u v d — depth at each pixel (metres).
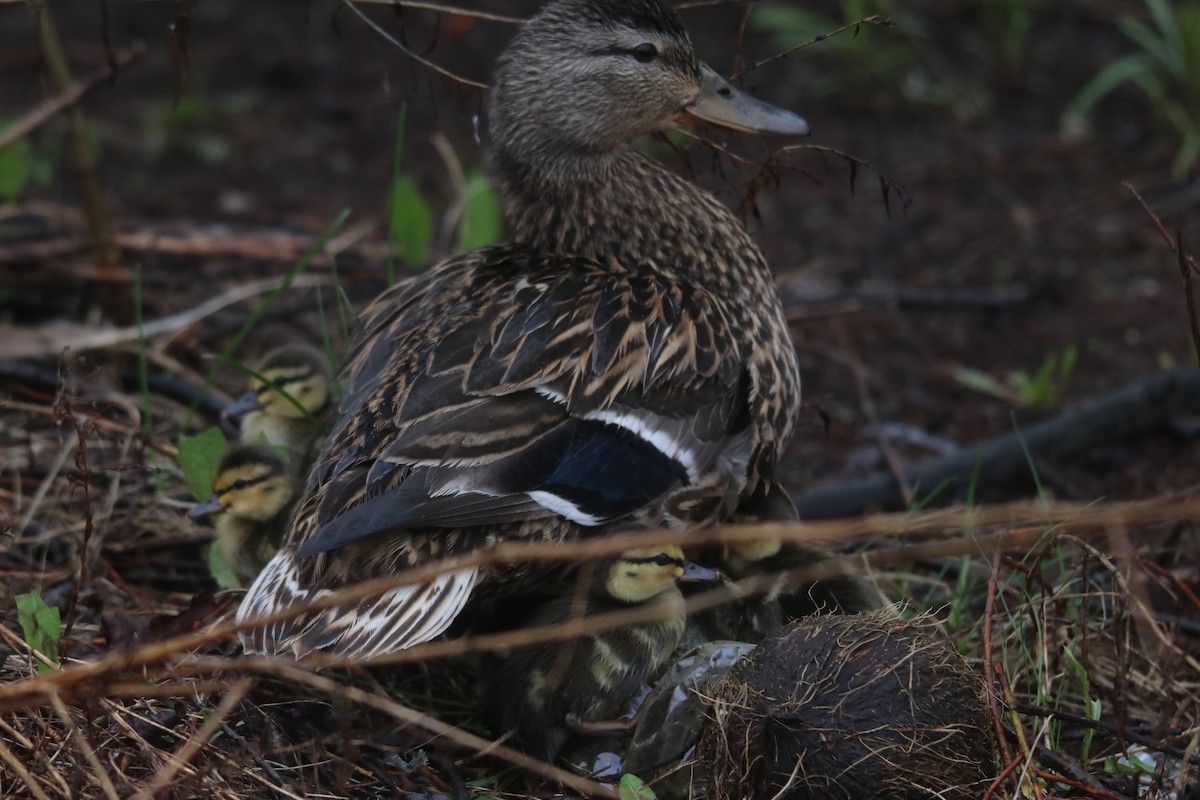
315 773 7.66
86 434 9.59
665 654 8.55
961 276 15.44
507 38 19.97
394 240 12.23
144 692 6.91
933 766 7.29
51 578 9.23
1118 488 11.95
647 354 8.57
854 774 7.26
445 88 18.97
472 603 8.55
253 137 18.11
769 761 7.39
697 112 9.80
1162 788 7.82
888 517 7.04
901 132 18.20
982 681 7.68
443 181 17.28
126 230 14.26
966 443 12.77
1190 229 15.84
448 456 7.84
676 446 8.61
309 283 13.44
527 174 9.66
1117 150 17.53
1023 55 19.58
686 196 9.54
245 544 9.36
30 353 11.82
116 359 12.24
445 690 9.02
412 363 8.37
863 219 16.64
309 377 10.46
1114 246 15.84
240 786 7.43
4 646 8.12
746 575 9.12
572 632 7.25
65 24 20.19
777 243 16.17
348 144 18.05
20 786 7.11
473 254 9.66
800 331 14.75
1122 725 7.78
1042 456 12.01
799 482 12.30
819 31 18.73
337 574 7.74
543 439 8.09
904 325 14.87
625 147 9.70
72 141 12.93
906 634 7.64
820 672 7.45
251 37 20.38
